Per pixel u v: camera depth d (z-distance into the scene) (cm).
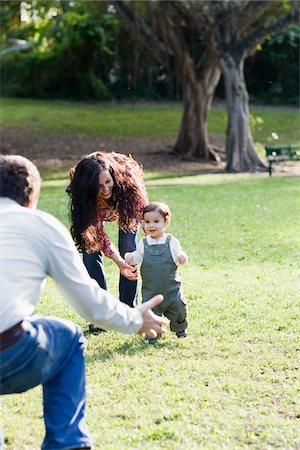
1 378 324
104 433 418
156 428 420
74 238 605
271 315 666
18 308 321
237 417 436
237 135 2702
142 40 2961
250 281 823
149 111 4238
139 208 609
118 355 567
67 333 340
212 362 540
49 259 336
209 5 2612
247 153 2714
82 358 349
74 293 341
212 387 489
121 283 646
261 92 4731
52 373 337
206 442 404
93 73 4588
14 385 328
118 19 4072
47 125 3753
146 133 3688
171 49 2998
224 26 2672
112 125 3828
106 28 4425
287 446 395
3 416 453
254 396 469
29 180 354
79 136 3556
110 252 602
